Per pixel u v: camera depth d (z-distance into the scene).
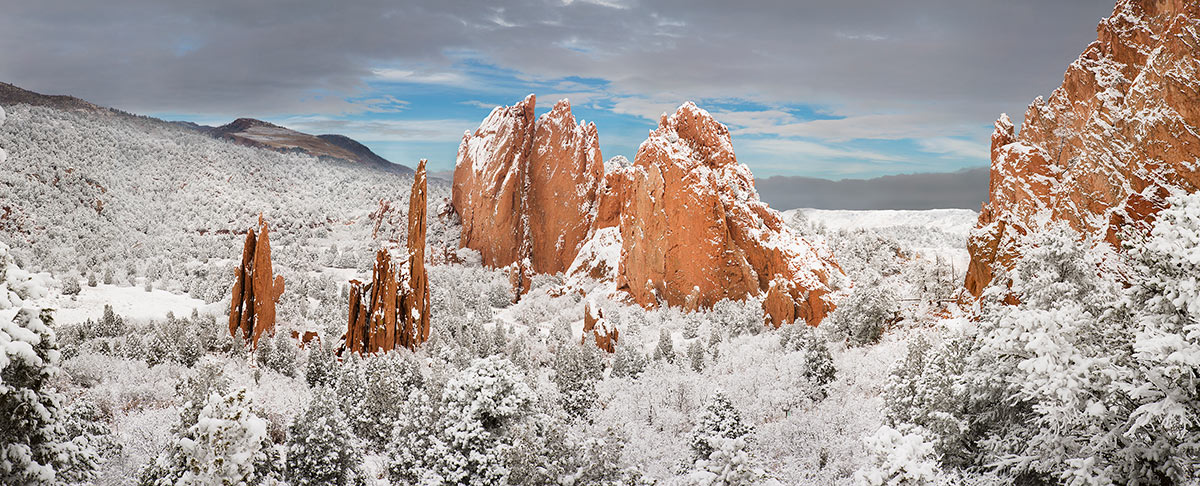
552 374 88.06
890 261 162.50
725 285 160.38
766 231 163.25
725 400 43.19
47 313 22.52
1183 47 66.75
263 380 77.75
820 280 147.62
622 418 64.44
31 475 22.31
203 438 23.73
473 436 37.66
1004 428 33.69
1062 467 27.86
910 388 44.47
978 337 34.25
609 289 179.88
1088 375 25.25
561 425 36.47
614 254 193.38
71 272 187.75
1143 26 78.69
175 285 197.50
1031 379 26.36
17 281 21.55
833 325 90.38
